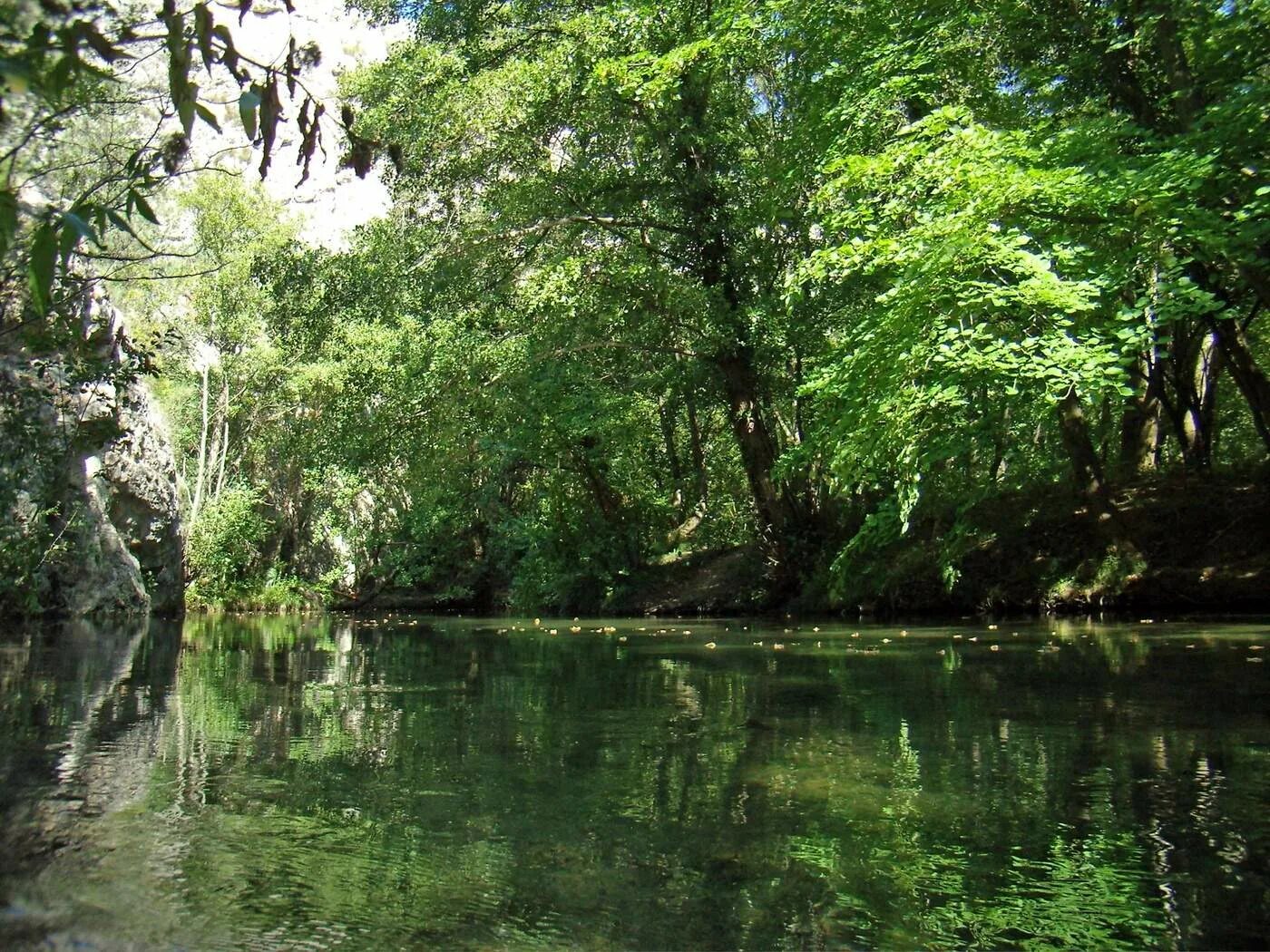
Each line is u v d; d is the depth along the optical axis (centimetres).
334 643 1054
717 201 1717
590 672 689
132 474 1719
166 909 202
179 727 433
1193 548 1316
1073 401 1384
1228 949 183
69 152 441
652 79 1544
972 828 264
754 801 293
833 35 1395
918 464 965
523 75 1572
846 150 1268
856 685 578
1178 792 299
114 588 1644
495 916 200
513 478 2350
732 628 1266
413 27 1855
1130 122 1013
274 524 3186
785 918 199
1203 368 1730
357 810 284
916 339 880
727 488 2294
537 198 1694
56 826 264
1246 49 966
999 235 856
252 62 199
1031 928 193
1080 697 505
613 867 232
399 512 2873
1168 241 885
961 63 1276
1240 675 581
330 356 2303
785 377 1816
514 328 1812
